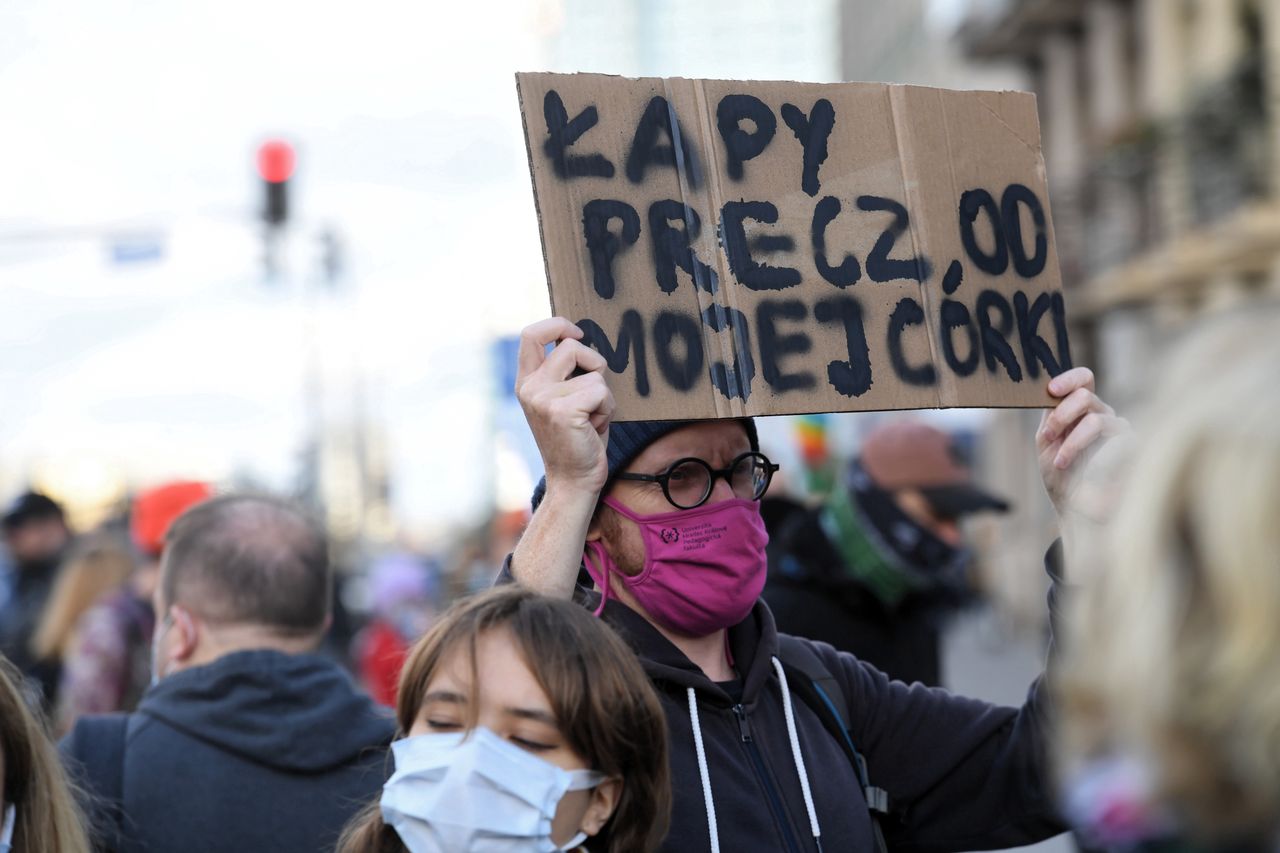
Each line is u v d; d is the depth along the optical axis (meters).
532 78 7.66
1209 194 46.47
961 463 13.33
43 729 7.65
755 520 7.99
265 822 8.84
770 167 7.96
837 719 8.21
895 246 8.09
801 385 7.75
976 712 8.54
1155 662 3.81
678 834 7.41
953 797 8.43
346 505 97.00
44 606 21.14
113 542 19.75
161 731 9.07
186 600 9.45
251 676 9.09
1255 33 48.53
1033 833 8.16
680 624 7.87
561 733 6.49
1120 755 4.14
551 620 6.62
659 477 7.81
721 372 7.65
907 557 12.27
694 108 7.90
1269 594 3.66
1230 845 3.92
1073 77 69.19
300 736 8.99
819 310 7.88
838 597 12.59
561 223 7.55
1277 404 3.75
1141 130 50.38
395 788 6.55
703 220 7.79
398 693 6.84
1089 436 7.90
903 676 12.76
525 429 32.66
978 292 8.20
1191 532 3.84
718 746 7.68
